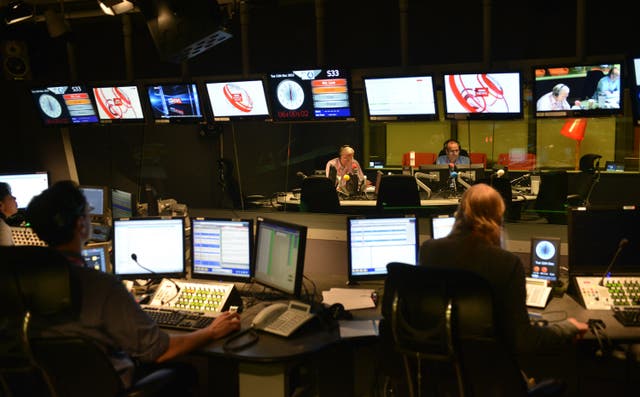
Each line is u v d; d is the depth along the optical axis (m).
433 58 6.62
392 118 5.04
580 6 5.12
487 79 4.69
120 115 5.46
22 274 2.05
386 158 9.75
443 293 2.12
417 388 2.29
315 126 8.88
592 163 7.64
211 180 7.44
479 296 2.09
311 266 3.79
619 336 2.63
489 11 5.42
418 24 6.61
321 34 5.87
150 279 3.57
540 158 9.03
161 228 3.48
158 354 2.28
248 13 5.93
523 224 3.55
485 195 2.37
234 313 2.86
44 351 2.07
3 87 5.89
